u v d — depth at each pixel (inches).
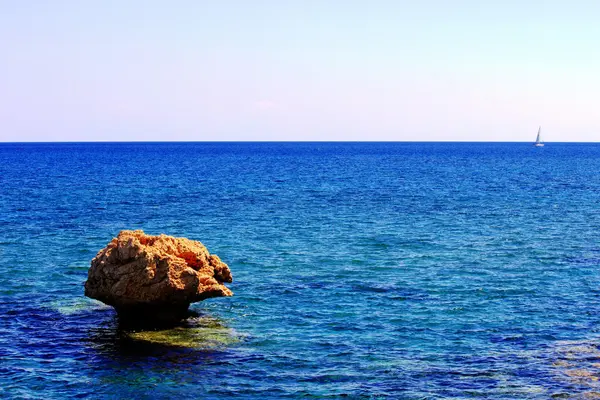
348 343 1149.7
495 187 4195.4
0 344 1129.4
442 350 1115.9
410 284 1565.0
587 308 1365.7
